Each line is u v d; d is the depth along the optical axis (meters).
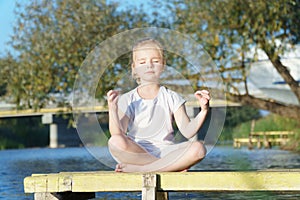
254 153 21.39
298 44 20.02
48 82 21.19
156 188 5.39
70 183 5.52
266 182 5.24
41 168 15.59
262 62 26.94
